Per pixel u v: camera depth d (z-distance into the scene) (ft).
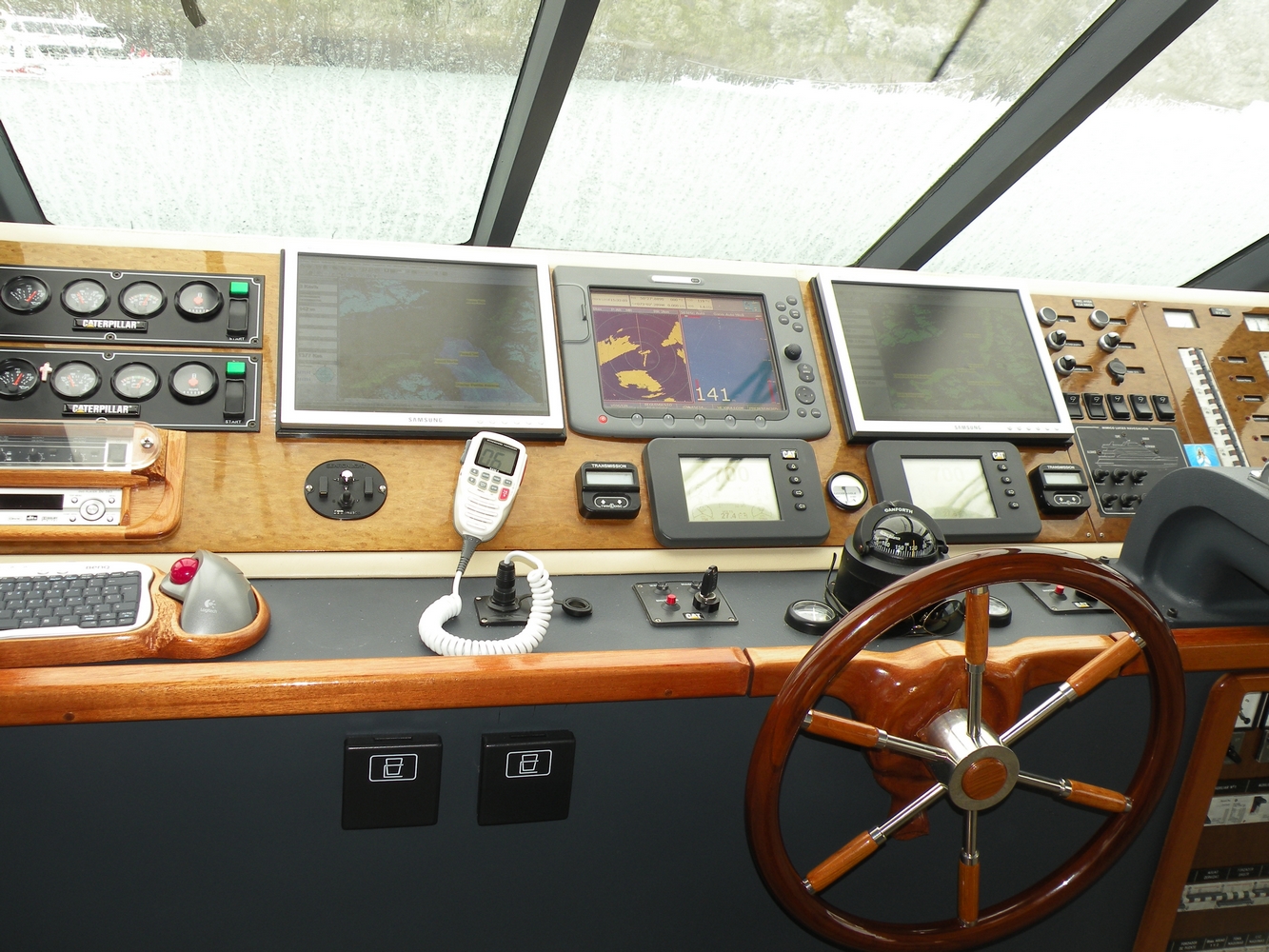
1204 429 7.00
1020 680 4.39
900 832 4.31
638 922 4.82
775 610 5.05
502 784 4.17
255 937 4.31
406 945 4.52
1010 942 5.48
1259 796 5.53
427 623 4.28
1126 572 5.63
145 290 5.31
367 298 5.54
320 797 4.10
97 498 4.70
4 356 4.99
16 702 3.58
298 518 4.99
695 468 5.66
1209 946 5.87
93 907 4.07
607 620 4.75
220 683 3.75
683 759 4.50
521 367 5.63
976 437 6.28
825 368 6.34
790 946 5.11
